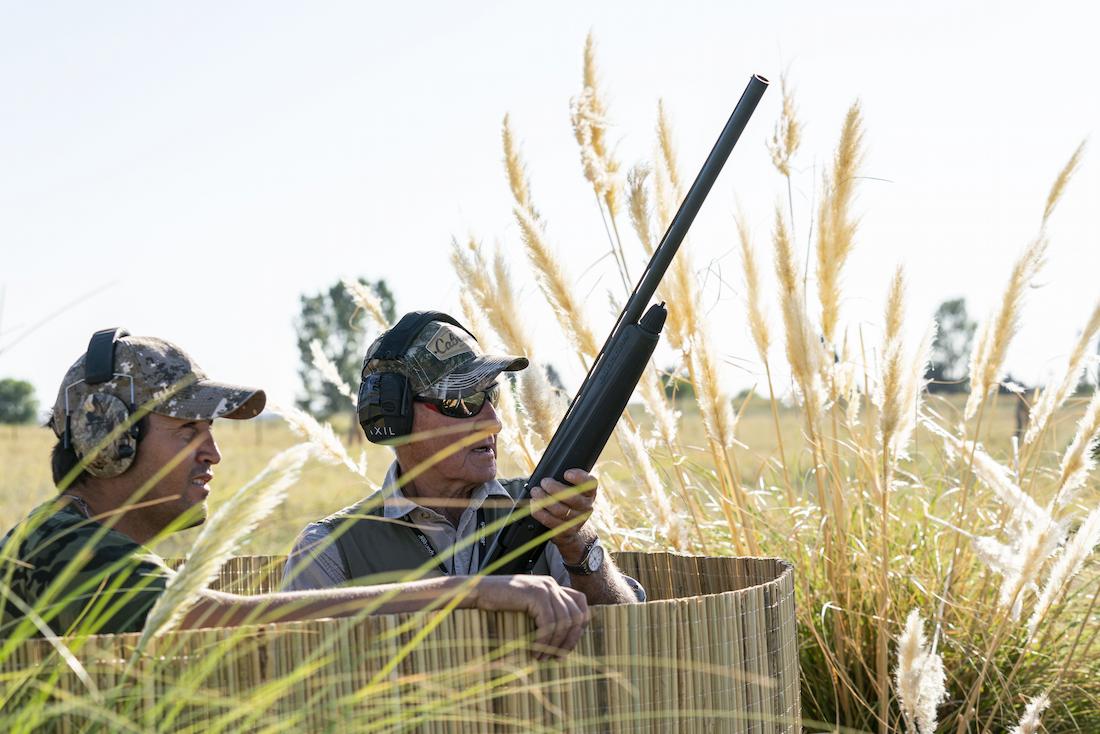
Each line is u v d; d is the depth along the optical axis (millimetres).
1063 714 3902
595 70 4383
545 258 3994
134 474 2170
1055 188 4043
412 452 2744
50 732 1585
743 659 2031
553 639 1789
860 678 3857
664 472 4359
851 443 4316
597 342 4066
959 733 3430
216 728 1559
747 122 2482
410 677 1685
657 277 2398
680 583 2951
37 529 1980
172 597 1463
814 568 4242
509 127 4426
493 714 1761
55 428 2225
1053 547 3254
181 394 2160
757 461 4629
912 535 4527
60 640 1600
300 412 2811
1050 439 4387
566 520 2322
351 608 1803
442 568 2766
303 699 1663
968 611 4031
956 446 4137
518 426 4027
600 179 4430
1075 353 4117
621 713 1850
